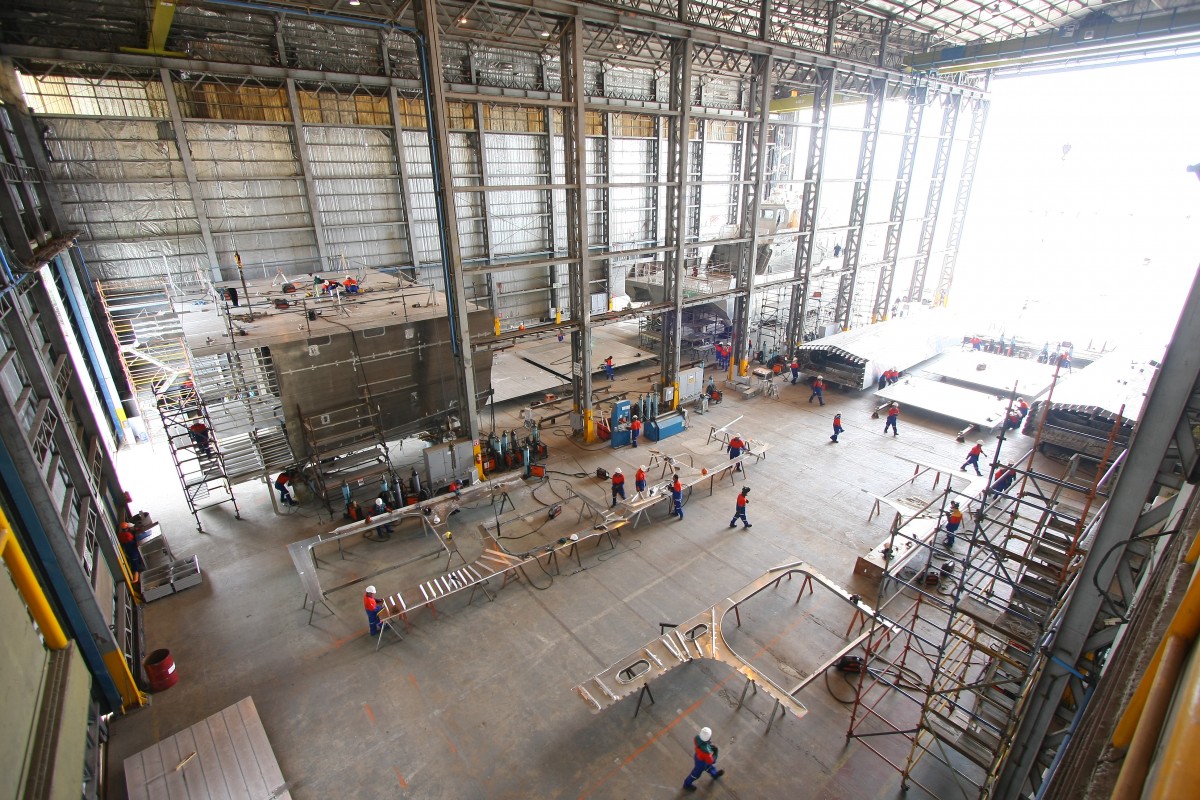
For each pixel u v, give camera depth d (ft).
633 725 39.24
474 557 56.44
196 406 64.28
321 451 63.52
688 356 112.37
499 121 106.42
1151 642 11.48
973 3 88.02
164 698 41.70
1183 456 20.06
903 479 69.26
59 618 36.55
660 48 96.12
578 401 81.20
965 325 119.75
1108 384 77.05
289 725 39.55
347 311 67.26
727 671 43.45
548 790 35.27
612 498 65.77
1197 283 18.58
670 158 77.87
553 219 118.11
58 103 70.44
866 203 105.50
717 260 121.39
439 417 71.82
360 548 58.03
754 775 35.96
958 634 32.55
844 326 114.93
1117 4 85.10
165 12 57.67
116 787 35.73
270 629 47.91
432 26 52.95
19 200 55.47
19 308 43.21
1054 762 20.44
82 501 45.96
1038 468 71.15
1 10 64.90
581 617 48.67
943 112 117.80
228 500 66.13
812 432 82.48
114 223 76.69
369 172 94.48
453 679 43.04
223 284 80.74
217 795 34.14
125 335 80.64
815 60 86.28
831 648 45.42
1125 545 22.18
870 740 38.22
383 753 37.63
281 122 83.15
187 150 77.77
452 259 59.88
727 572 53.78
